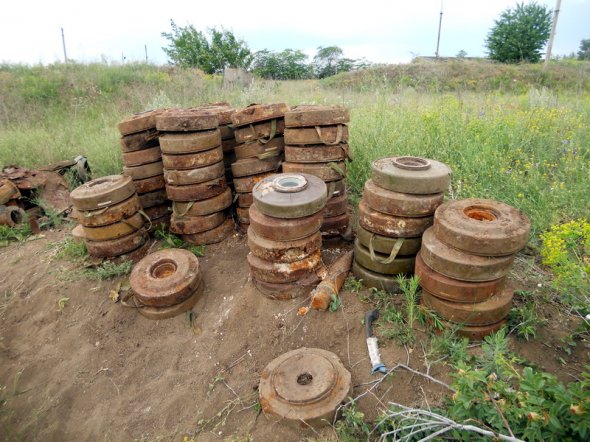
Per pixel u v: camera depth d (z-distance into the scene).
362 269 3.18
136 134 3.98
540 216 3.64
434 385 2.43
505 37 26.98
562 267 2.66
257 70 21.25
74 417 3.04
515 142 5.26
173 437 2.69
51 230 5.09
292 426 2.39
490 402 1.95
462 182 4.35
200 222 3.95
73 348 3.45
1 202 4.92
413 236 2.86
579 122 5.89
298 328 3.03
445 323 2.59
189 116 3.57
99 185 3.76
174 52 20.66
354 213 4.39
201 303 3.53
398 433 2.19
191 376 3.03
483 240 2.28
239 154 3.89
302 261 3.09
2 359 3.53
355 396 2.49
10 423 3.07
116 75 13.03
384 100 7.43
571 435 1.77
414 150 4.97
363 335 2.83
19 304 3.88
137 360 3.25
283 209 2.89
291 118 3.34
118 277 3.86
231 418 2.64
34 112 10.22
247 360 2.98
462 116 6.14
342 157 3.54
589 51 18.25
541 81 15.80
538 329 2.69
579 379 2.33
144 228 4.12
